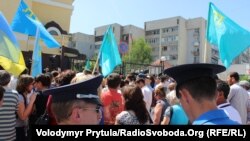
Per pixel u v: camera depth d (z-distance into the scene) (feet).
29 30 27.84
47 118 11.67
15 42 20.16
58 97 6.01
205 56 22.56
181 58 250.78
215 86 6.23
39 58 25.55
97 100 6.23
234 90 18.67
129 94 11.81
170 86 21.18
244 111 18.83
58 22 76.54
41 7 74.18
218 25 21.83
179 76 6.37
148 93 25.13
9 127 13.51
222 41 21.36
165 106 17.20
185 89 6.26
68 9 78.18
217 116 5.92
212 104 6.09
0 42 19.42
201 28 248.52
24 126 15.83
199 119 6.00
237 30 21.31
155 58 264.72
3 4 63.46
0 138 13.23
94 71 25.12
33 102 15.65
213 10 22.35
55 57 51.31
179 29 250.98
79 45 276.62
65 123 6.00
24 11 27.86
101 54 26.48
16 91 14.71
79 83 6.00
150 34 271.08
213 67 6.35
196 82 6.13
